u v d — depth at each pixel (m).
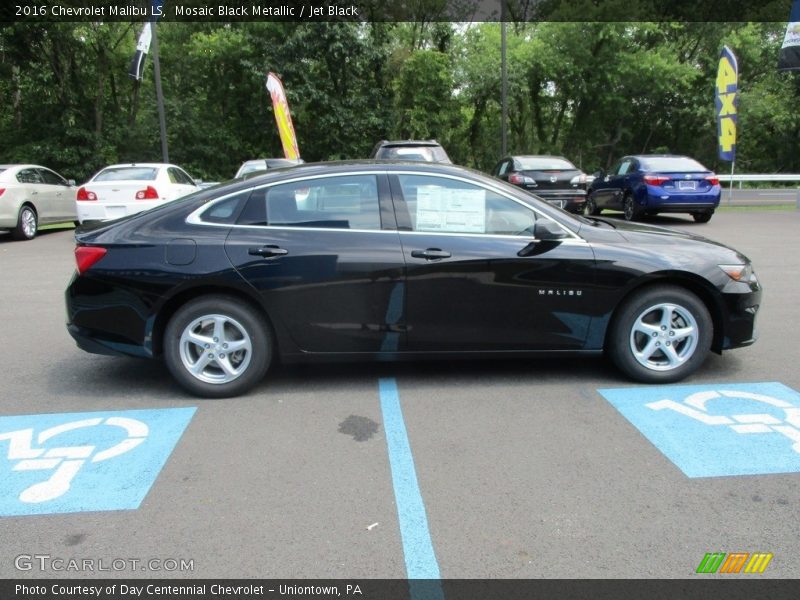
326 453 3.57
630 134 35.62
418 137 29.59
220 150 29.02
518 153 34.75
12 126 29.20
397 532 2.81
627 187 14.72
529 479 3.25
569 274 4.39
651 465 3.37
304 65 25.61
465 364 5.08
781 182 30.55
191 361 4.40
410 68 28.23
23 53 24.47
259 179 4.51
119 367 5.16
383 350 4.45
